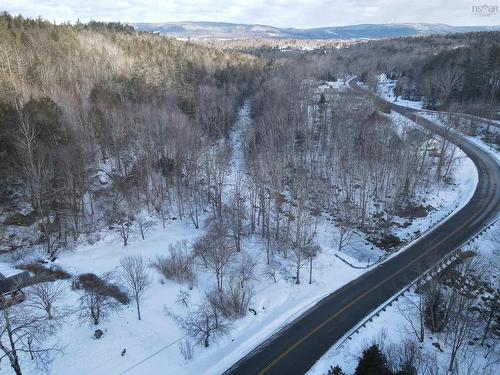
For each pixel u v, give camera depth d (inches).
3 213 2506.2
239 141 4259.4
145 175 3048.7
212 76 5521.7
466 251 2343.8
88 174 2893.7
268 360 1739.7
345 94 4626.0
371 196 3284.9
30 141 2365.9
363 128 3718.0
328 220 3031.5
